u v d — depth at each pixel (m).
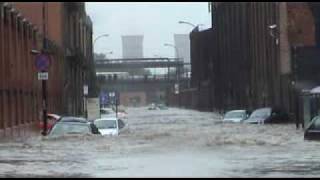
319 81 149.88
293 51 150.38
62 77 182.25
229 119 150.38
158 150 66.06
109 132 92.25
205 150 66.12
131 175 43.94
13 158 57.38
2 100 94.06
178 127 125.44
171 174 44.38
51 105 153.75
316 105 103.31
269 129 111.25
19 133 106.38
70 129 85.31
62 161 54.53
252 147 70.06
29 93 122.25
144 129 115.81
